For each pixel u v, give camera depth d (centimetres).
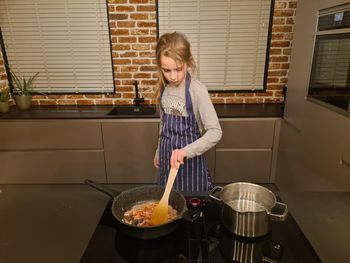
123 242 82
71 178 268
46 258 91
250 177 267
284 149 246
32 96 294
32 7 269
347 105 160
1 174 268
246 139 255
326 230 99
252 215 79
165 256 75
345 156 163
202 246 77
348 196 120
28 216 114
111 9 265
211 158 260
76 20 272
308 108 203
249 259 74
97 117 249
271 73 286
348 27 158
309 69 200
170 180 103
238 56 283
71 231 104
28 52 284
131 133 253
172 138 146
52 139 256
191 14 270
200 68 288
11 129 253
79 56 284
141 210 98
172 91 138
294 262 73
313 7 193
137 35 273
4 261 90
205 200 102
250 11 268
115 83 289
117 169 264
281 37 274
